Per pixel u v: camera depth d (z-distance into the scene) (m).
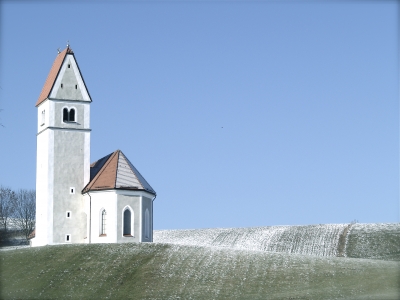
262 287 86.94
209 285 88.75
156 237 170.00
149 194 114.81
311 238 143.75
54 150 114.12
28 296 87.19
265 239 150.00
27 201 179.62
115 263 97.38
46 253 101.81
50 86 116.31
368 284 84.75
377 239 134.88
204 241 158.12
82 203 114.19
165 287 88.88
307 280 88.25
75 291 88.69
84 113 116.56
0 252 103.75
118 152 117.31
